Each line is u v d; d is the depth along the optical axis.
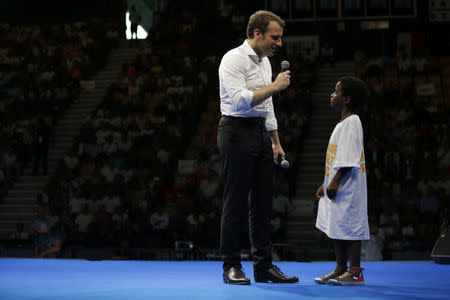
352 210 4.84
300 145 16.73
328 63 20.78
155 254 12.41
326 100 19.12
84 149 17.92
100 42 24.03
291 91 18.06
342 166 4.83
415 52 20.61
